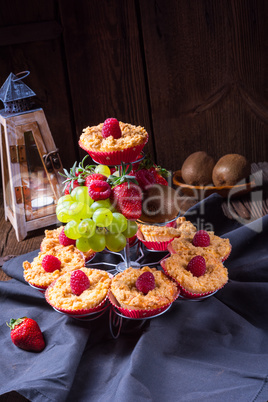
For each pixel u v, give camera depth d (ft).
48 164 5.99
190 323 4.06
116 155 4.26
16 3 6.33
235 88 7.12
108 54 6.78
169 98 7.11
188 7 6.65
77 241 4.07
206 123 7.30
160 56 6.87
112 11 6.57
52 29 6.51
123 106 7.09
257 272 4.72
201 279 4.16
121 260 4.95
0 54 6.53
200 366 3.69
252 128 7.37
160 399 3.43
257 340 4.02
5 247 5.93
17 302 4.67
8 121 5.69
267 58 6.98
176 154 7.46
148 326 4.01
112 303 3.98
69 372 3.62
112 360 3.90
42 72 6.72
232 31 6.82
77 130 7.12
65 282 4.21
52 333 4.15
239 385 3.44
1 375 3.81
